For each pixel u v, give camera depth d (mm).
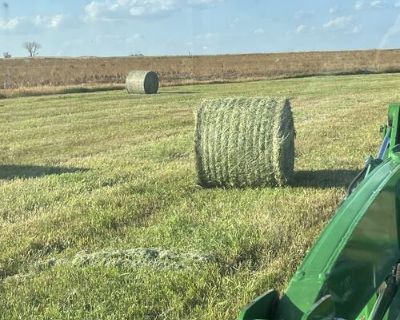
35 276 4840
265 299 1830
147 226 6164
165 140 12820
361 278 2123
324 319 1772
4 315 4129
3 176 9398
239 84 34906
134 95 27516
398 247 2551
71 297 4355
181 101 23297
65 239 5801
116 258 5094
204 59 65312
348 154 10055
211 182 7883
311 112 16734
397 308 2547
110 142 12984
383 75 39688
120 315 4051
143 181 8297
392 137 4320
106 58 70188
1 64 56781
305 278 1928
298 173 8617
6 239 5840
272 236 5488
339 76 40375
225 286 4461
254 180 7742
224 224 5965
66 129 15422
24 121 17578
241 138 7660
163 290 4383
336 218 2201
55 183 8508
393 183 2541
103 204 7066
